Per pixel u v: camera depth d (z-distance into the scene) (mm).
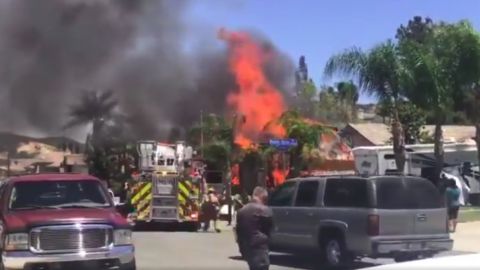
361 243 12203
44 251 9914
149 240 19109
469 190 31359
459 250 15359
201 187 23109
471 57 25219
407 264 3498
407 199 12406
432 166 30703
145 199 22703
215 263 13875
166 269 12867
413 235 12328
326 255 13086
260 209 9344
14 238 9953
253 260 9273
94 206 11125
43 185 11250
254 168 36000
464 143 32094
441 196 12797
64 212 10453
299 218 13766
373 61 23969
